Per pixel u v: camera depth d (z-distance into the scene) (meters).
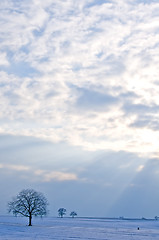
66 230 74.06
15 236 52.78
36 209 95.12
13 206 94.19
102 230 80.00
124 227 107.00
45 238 49.94
